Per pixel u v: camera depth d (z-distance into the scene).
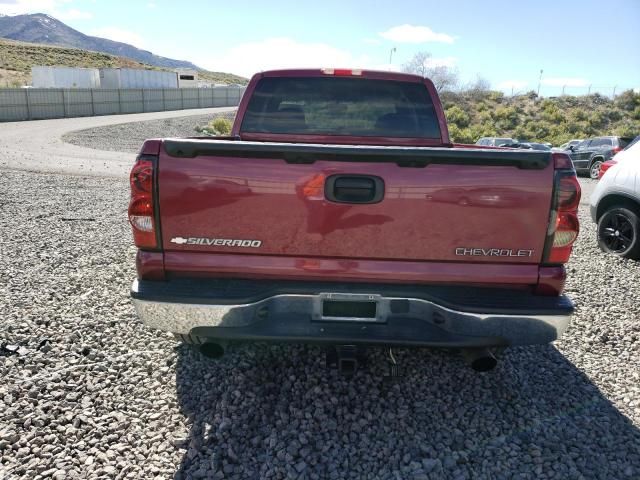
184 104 56.66
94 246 6.23
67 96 41.09
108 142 25.64
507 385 3.14
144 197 2.46
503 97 52.03
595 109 45.12
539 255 2.49
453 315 2.49
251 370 3.19
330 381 3.08
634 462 2.46
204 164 2.42
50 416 2.67
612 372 3.38
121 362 3.30
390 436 2.60
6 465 2.32
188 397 2.91
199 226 2.47
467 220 2.44
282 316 2.56
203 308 2.46
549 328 2.49
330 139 4.07
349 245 2.47
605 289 5.04
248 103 4.03
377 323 2.56
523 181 2.42
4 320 3.86
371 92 4.00
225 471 2.32
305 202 2.44
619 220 6.43
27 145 21.83
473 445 2.56
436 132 4.07
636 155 6.27
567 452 2.52
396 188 2.41
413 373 3.22
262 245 2.49
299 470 2.33
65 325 3.81
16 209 8.59
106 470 2.29
